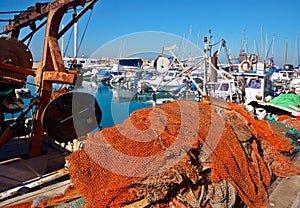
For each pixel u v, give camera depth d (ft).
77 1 18.42
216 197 12.51
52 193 13.38
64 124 17.21
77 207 11.10
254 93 55.31
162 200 11.07
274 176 17.83
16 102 24.59
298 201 14.61
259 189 14.93
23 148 21.06
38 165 17.20
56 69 17.38
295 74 111.45
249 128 19.13
